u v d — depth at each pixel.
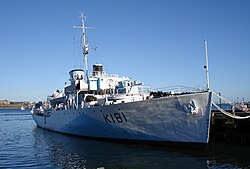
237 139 21.08
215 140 22.69
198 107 17.09
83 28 29.05
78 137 27.12
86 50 28.55
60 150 20.77
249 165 15.06
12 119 76.12
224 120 22.19
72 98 28.53
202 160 16.08
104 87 26.39
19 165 16.39
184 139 18.08
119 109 19.98
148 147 19.69
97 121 22.39
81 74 29.41
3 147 23.30
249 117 20.06
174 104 17.75
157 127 18.94
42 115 39.84
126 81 24.03
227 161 15.88
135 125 19.83
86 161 16.75
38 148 22.34
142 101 18.73
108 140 22.95
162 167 14.89
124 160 16.50
